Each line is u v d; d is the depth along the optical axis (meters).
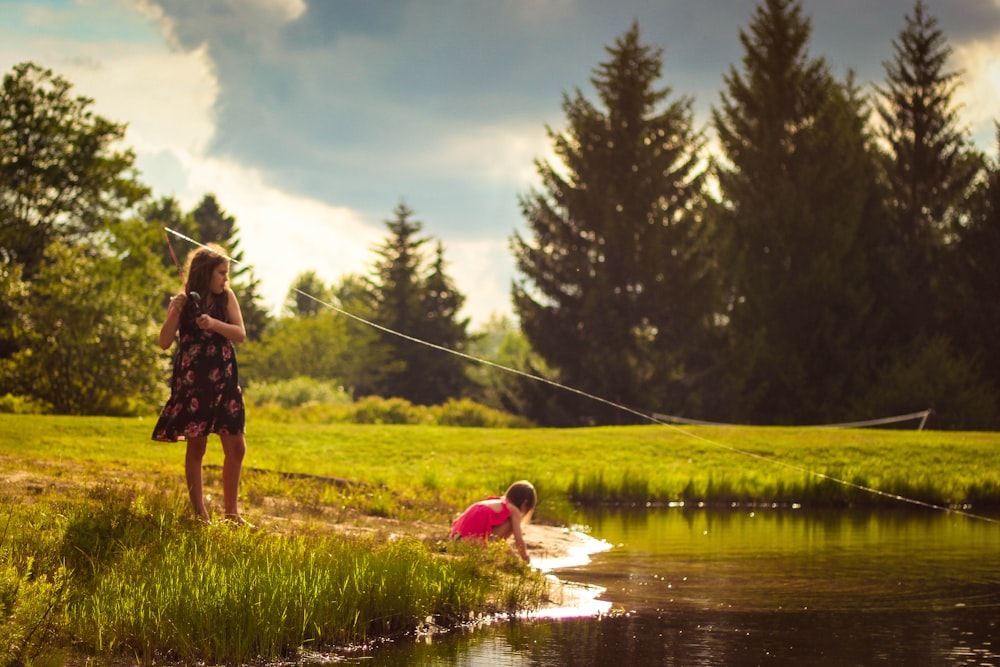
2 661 4.26
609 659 4.98
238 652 4.84
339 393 55.75
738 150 49.34
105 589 5.23
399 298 74.88
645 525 12.12
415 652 5.14
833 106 47.97
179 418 7.18
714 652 5.14
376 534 8.26
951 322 45.53
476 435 21.25
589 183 49.06
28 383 27.05
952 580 7.60
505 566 7.58
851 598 6.78
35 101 40.56
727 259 47.91
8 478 8.34
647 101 50.38
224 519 6.93
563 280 49.50
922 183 48.94
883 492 16.03
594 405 46.97
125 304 29.11
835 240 45.22
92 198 41.41
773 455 19.59
